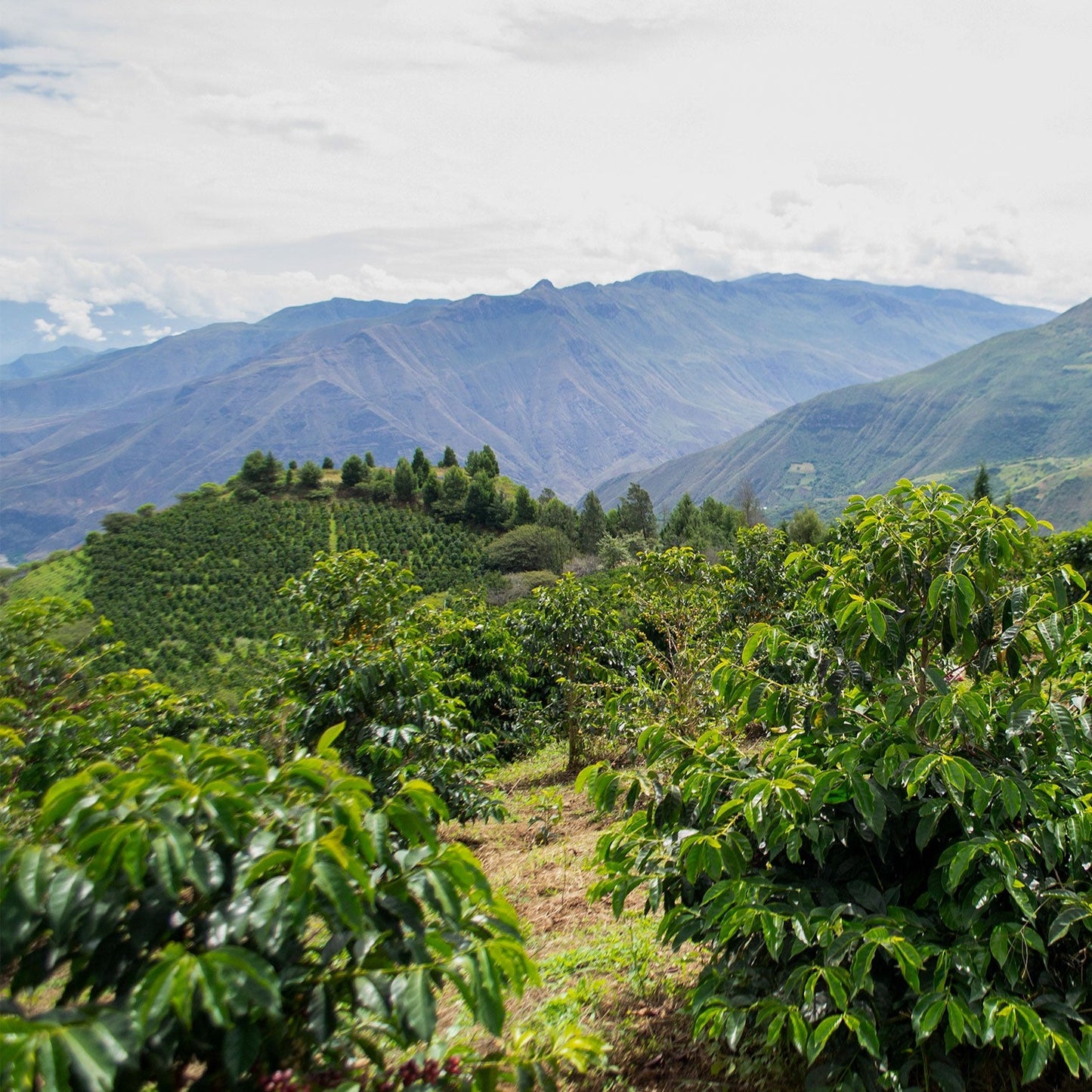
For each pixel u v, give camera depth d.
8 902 1.91
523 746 16.33
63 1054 1.66
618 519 100.19
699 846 3.41
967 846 3.07
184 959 1.91
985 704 3.42
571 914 6.39
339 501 107.06
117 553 90.62
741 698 4.28
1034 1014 2.78
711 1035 3.46
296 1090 2.11
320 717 7.71
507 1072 2.61
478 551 89.56
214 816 2.21
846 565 4.12
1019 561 4.13
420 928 2.39
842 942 2.99
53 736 6.34
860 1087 3.08
